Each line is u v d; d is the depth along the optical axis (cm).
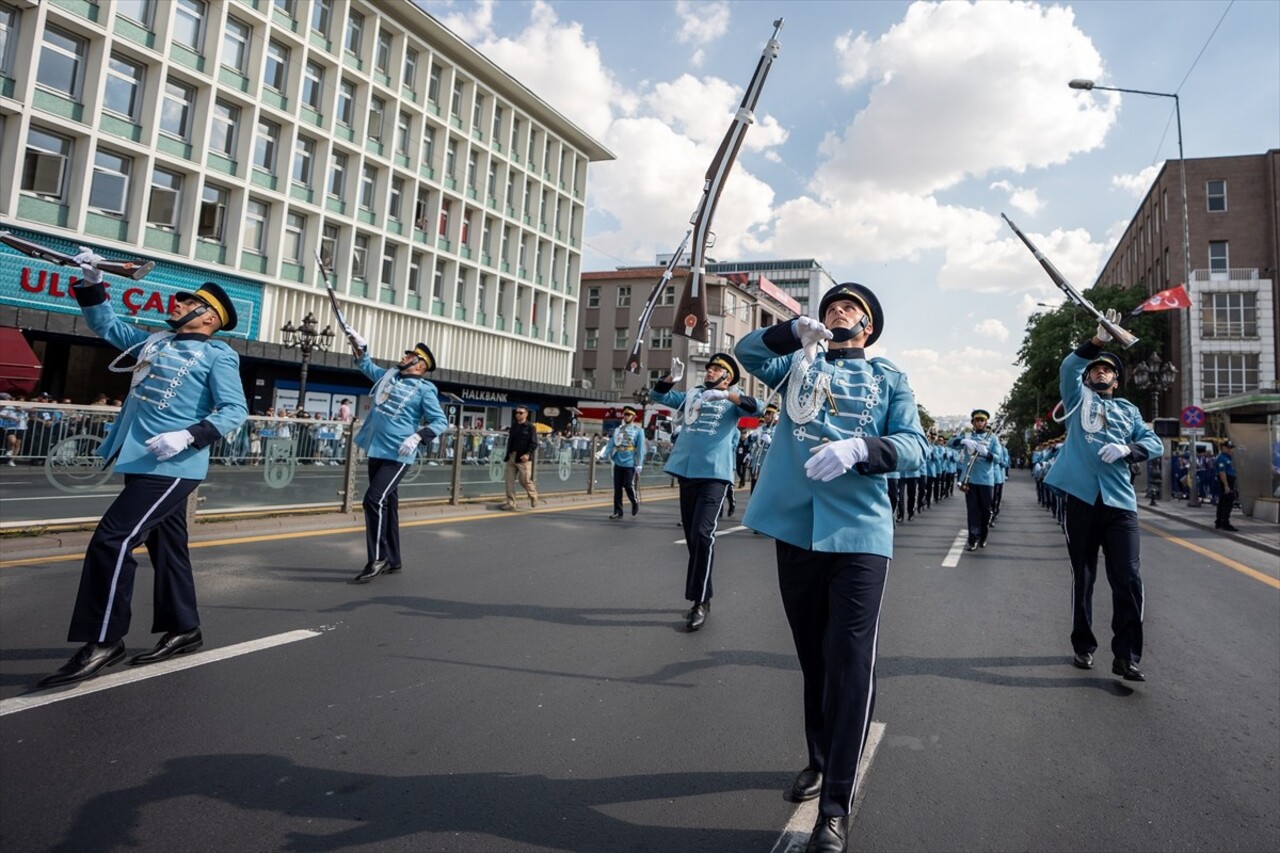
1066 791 308
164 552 416
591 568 758
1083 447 481
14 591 545
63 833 244
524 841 254
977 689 434
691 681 423
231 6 2634
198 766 295
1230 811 294
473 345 3903
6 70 2136
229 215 2708
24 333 2286
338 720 346
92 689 367
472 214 3862
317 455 1030
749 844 257
